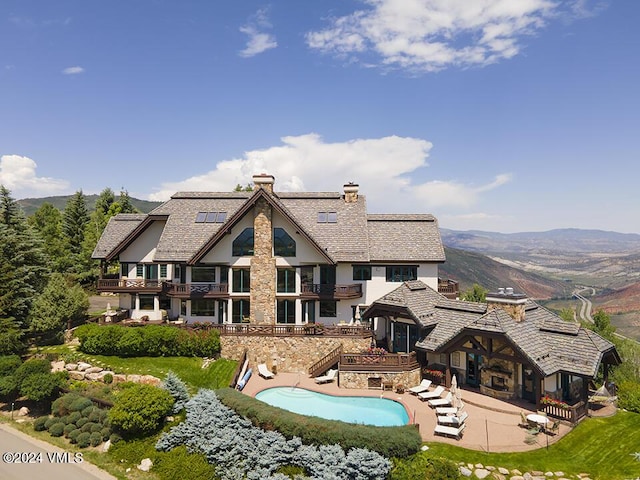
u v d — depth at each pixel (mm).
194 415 21438
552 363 23297
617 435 20516
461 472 17656
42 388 25125
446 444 19688
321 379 29156
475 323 25734
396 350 32594
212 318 35812
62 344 33219
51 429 23062
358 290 35344
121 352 30344
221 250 34625
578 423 21703
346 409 24875
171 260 34219
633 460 18297
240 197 39531
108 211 74688
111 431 22000
